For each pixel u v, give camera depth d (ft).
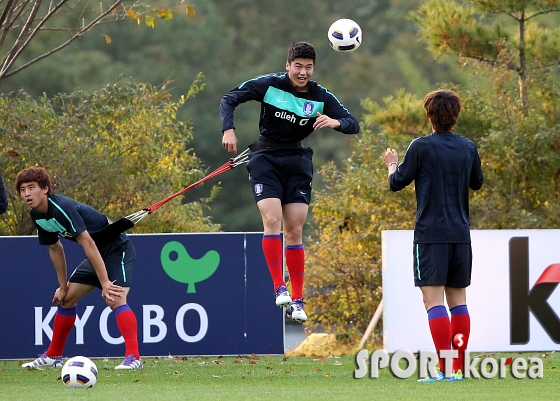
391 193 145.28
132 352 83.41
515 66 159.33
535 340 96.99
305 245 153.48
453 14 161.79
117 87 141.28
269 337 100.12
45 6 278.67
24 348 98.07
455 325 72.64
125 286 82.79
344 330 142.31
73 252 98.84
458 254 70.64
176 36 372.99
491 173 150.20
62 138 136.05
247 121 369.50
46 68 325.42
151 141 140.56
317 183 344.08
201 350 99.40
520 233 97.14
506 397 60.03
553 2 158.10
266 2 422.41
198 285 99.81
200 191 361.71
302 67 74.13
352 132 74.84
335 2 439.63
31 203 77.25
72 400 58.85
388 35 428.15
